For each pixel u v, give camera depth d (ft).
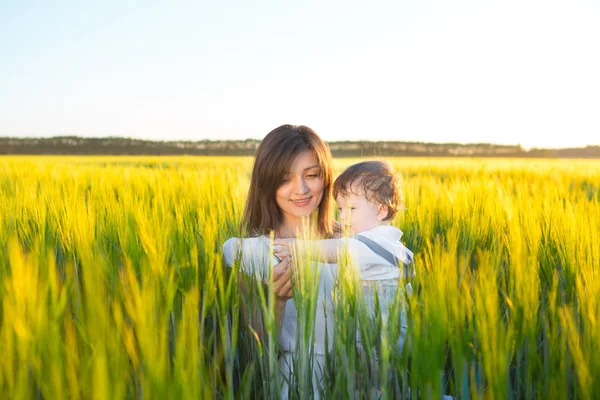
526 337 5.13
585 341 4.56
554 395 4.45
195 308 4.10
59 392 3.58
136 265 6.02
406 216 12.09
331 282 6.35
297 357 4.91
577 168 51.60
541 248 7.59
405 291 5.00
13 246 4.30
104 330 3.91
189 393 3.57
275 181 6.98
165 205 10.89
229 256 6.71
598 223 8.74
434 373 4.00
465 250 8.87
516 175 43.19
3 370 3.71
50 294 4.57
